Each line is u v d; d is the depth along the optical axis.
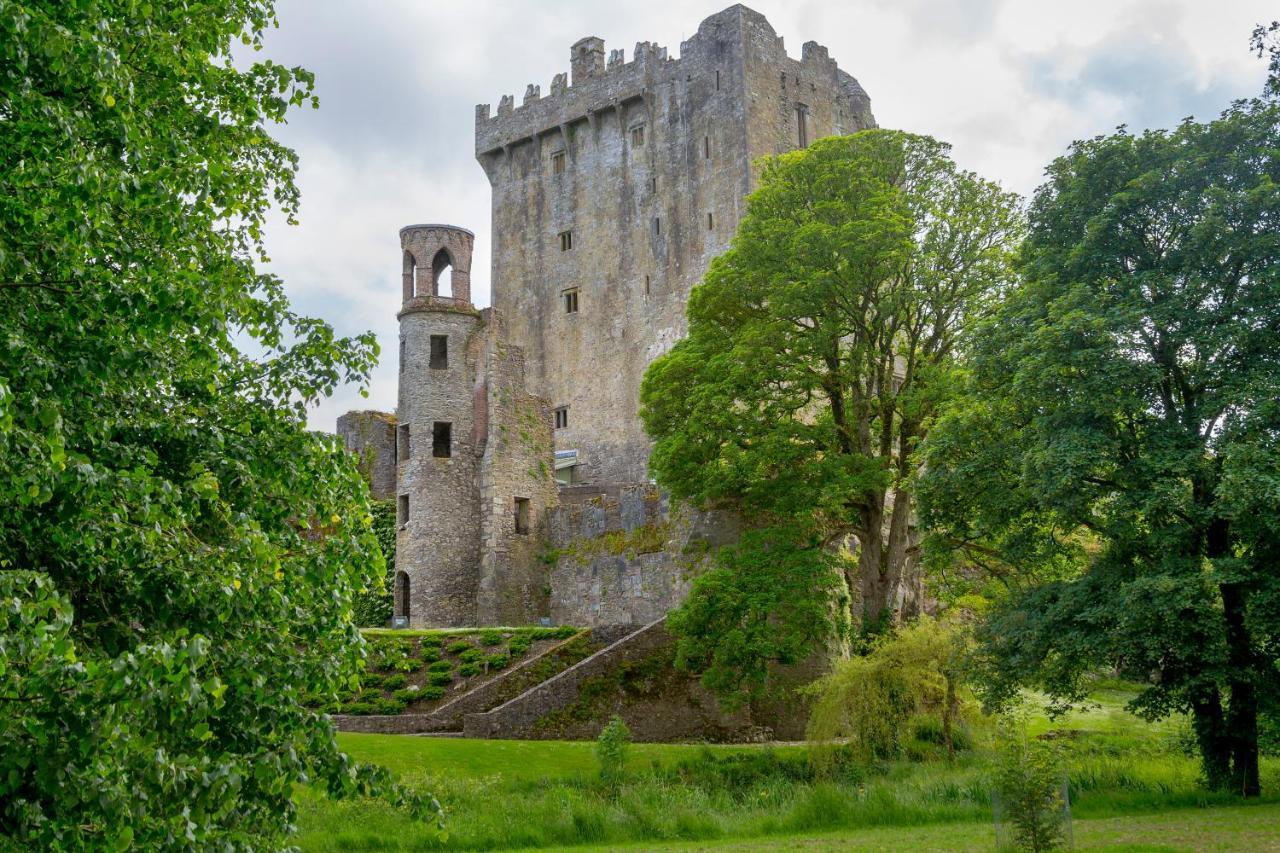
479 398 51.19
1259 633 22.42
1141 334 24.77
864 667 29.16
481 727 32.88
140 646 9.47
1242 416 22.61
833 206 36.62
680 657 32.72
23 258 10.95
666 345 71.81
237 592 11.52
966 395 28.09
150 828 9.95
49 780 9.39
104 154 12.18
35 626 8.95
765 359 35.44
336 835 20.31
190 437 12.80
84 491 10.62
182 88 13.96
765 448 34.16
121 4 11.94
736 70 71.62
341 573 13.18
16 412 9.96
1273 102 24.91
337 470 13.82
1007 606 25.97
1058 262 26.09
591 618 48.53
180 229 12.12
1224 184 24.56
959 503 27.25
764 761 28.88
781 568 32.88
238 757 10.78
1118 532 23.69
